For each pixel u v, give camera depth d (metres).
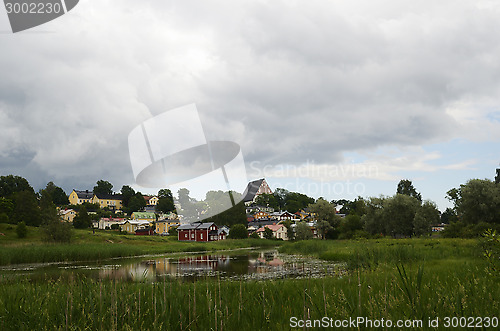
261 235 90.00
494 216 46.50
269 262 26.70
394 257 16.78
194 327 3.74
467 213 48.38
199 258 34.31
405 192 97.25
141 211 136.38
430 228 57.97
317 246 36.84
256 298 4.83
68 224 51.72
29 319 4.27
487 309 3.45
